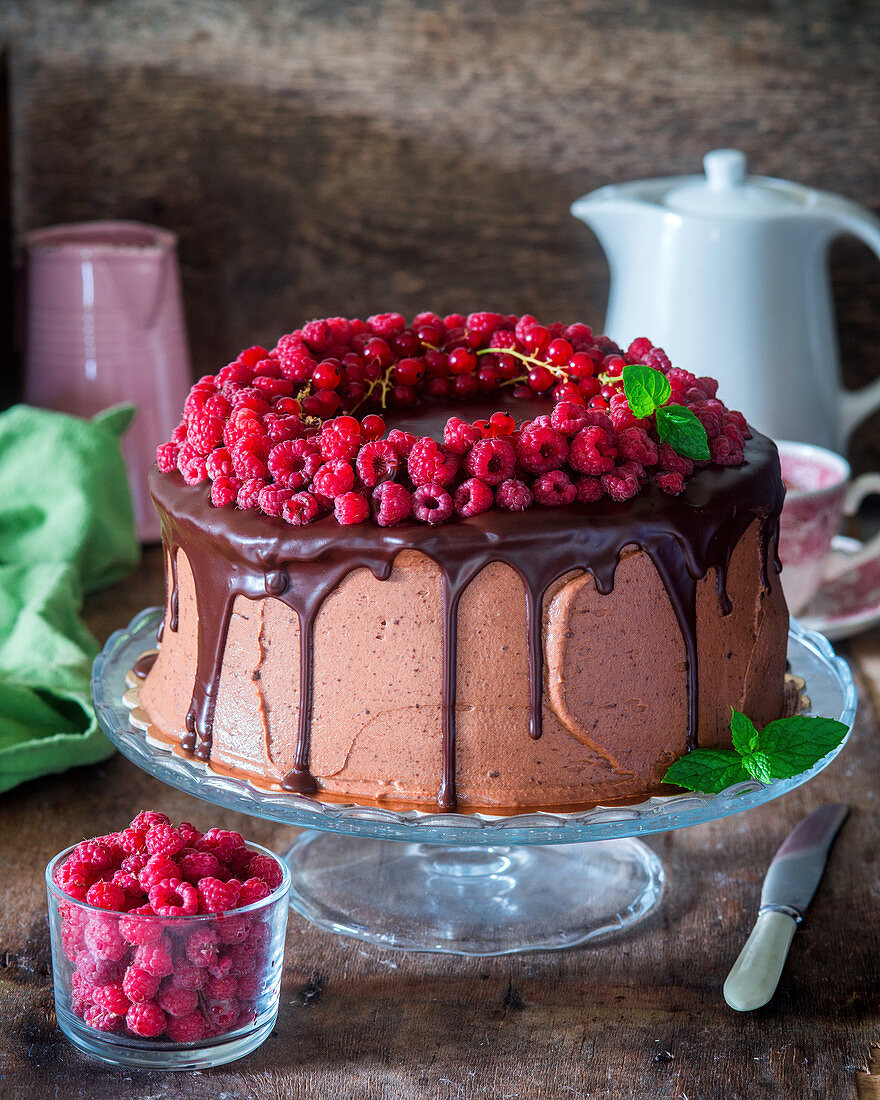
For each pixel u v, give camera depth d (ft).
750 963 3.75
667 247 5.01
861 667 4.68
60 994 3.61
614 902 3.94
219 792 3.75
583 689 3.74
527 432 3.73
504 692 3.73
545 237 5.71
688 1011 3.70
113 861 3.66
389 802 3.75
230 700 3.83
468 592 3.70
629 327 5.13
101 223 5.64
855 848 4.08
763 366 5.03
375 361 4.02
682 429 3.79
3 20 5.53
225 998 3.57
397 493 3.69
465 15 5.44
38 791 4.24
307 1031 3.66
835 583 4.99
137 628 4.33
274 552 3.72
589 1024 3.67
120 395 5.21
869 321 5.68
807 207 5.00
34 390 5.24
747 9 5.38
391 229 5.73
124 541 4.99
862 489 4.80
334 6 5.47
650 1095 3.55
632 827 3.68
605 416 3.78
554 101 5.53
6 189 5.58
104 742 4.26
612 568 3.71
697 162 5.59
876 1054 3.63
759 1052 3.63
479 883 4.00
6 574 4.71
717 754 3.79
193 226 5.75
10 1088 3.55
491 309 5.81
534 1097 3.55
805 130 5.51
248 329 5.88
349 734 3.76
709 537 3.77
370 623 3.73
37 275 5.17
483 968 3.79
